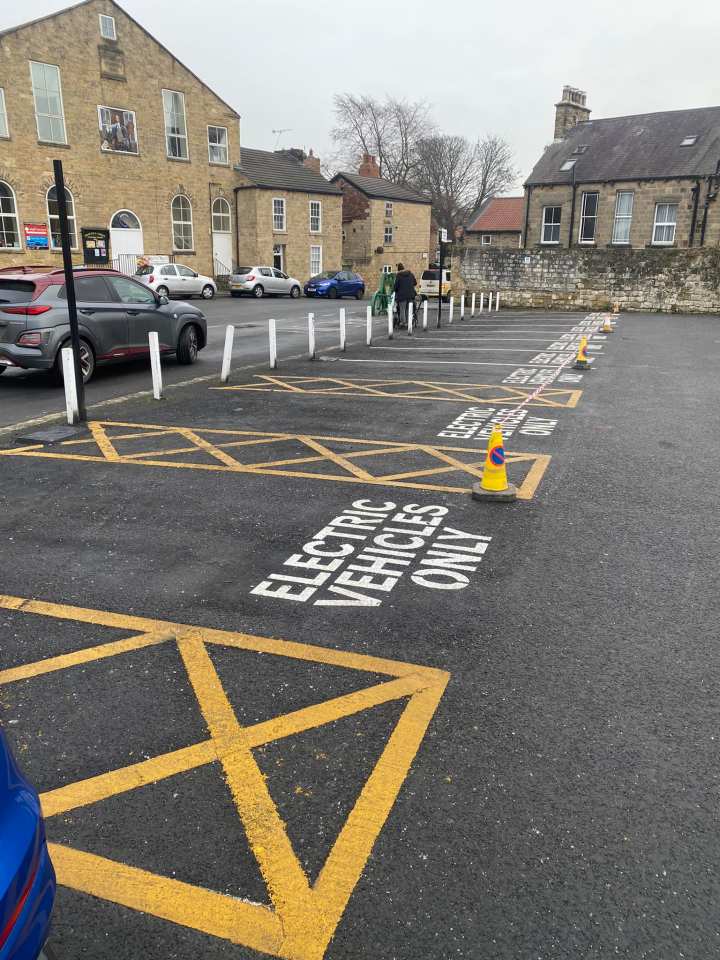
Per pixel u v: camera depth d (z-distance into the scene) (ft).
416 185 239.30
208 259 120.16
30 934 4.99
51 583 14.98
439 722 10.55
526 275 99.71
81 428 28.66
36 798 5.69
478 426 29.30
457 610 13.83
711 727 10.51
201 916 7.47
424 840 8.43
